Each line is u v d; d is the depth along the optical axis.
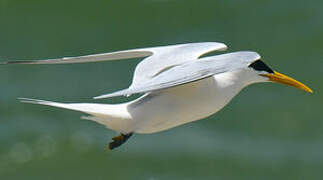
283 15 23.98
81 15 24.22
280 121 18.53
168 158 16.92
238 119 18.50
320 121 18.48
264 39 22.62
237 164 16.86
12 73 20.36
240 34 23.05
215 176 16.50
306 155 17.28
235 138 17.88
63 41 22.61
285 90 19.62
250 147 17.47
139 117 9.07
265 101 19.16
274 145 17.69
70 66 20.55
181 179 16.47
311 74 20.58
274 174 16.62
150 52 9.59
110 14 24.33
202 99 9.21
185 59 9.10
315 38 22.50
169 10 24.56
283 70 20.88
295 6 24.39
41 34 22.98
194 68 7.87
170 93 9.15
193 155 17.02
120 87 19.39
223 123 18.34
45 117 18.53
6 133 18.02
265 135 18.03
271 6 24.48
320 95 19.44
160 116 9.15
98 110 8.91
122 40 22.95
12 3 24.80
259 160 17.02
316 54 21.64
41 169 17.16
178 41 22.89
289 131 18.25
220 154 17.16
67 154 17.45
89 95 19.08
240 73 9.59
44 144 17.73
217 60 8.01
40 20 23.88
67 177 16.86
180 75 7.79
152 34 23.27
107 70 20.17
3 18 23.88
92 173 16.91
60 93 19.20
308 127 18.34
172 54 9.31
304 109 18.91
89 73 20.08
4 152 17.56
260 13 24.17
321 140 17.88
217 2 24.86
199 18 24.05
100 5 24.75
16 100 19.03
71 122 18.36
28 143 17.78
